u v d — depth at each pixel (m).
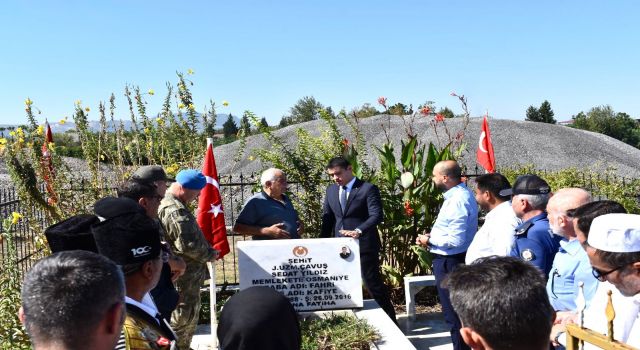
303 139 7.83
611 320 2.13
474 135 16.02
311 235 7.43
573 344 2.36
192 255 4.42
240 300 2.25
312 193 7.42
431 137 15.53
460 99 8.23
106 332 1.66
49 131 7.52
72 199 6.82
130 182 3.94
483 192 4.61
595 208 2.69
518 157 15.74
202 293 6.58
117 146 7.70
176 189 4.60
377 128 16.23
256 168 12.99
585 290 3.18
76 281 1.61
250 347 2.16
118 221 2.40
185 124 7.90
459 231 5.21
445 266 5.30
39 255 6.36
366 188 6.04
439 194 7.29
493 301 1.63
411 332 6.38
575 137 18.22
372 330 4.97
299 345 2.33
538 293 1.65
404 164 7.53
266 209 5.91
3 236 5.13
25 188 6.12
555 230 3.40
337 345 4.73
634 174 15.53
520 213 4.06
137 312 2.29
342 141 7.84
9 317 4.22
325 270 5.45
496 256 1.91
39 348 1.60
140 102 7.80
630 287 2.37
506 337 1.61
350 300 5.45
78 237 2.62
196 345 5.39
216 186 5.64
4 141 6.10
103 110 7.57
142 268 2.41
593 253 2.47
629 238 2.34
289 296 5.41
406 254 7.47
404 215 7.31
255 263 5.39
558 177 10.17
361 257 5.98
